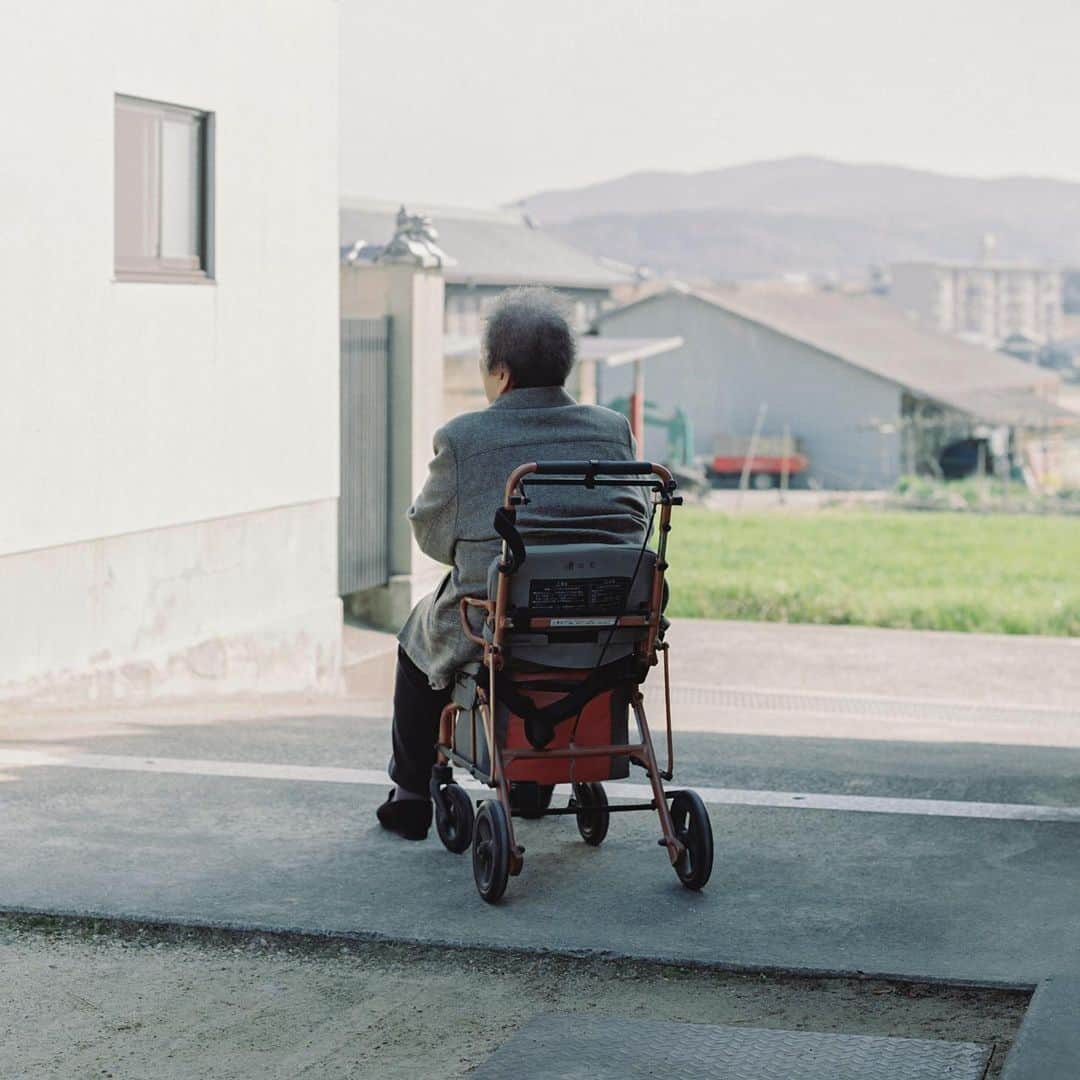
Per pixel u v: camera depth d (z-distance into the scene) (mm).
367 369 15945
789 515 40844
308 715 9500
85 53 10156
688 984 4145
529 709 4734
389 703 11984
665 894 4770
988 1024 3859
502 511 4523
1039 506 47781
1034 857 5152
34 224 9719
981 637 18531
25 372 9680
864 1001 4016
